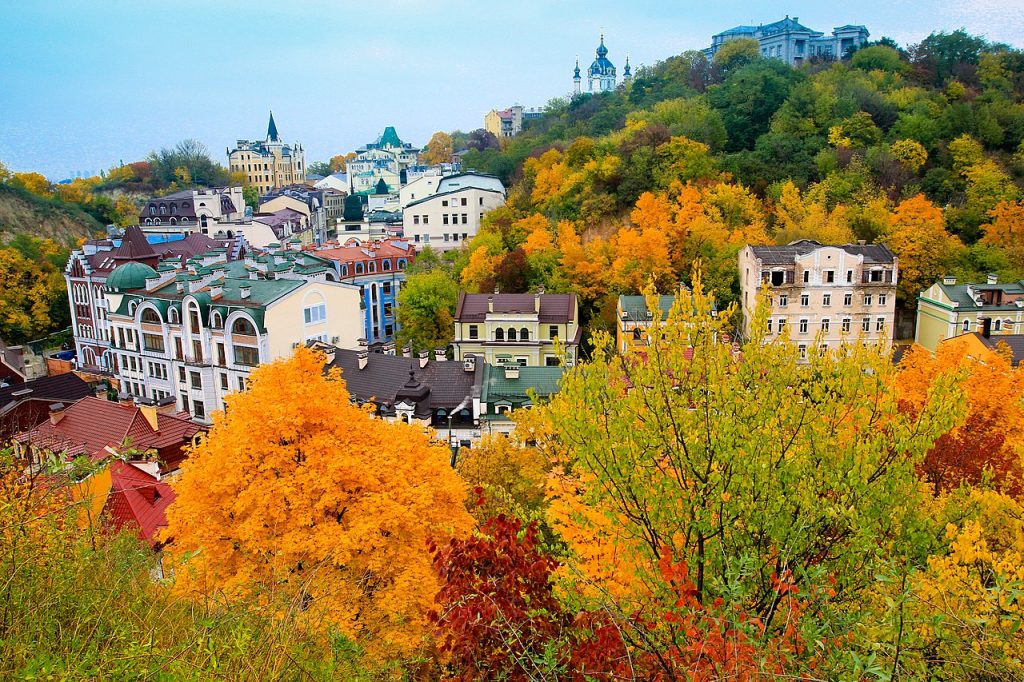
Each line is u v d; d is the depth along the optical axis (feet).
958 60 526.16
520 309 257.96
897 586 49.16
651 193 338.54
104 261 314.35
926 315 276.00
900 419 53.93
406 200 531.50
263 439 88.28
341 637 46.52
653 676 42.91
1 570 39.24
